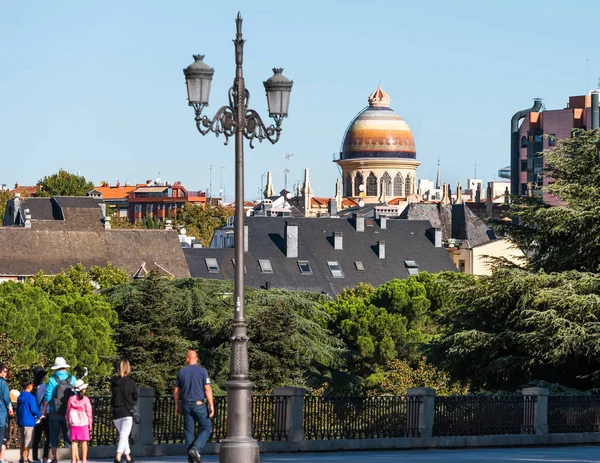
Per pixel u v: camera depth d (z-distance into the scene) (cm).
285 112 4950
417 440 6631
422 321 18638
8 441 5728
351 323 18162
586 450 6675
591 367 9712
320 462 5350
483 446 6906
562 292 9538
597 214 10256
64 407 4919
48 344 14638
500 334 9744
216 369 13025
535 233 10756
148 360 12900
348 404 6488
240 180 4784
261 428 6169
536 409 7281
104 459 5547
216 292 13712
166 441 5969
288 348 13088
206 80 4750
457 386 11925
